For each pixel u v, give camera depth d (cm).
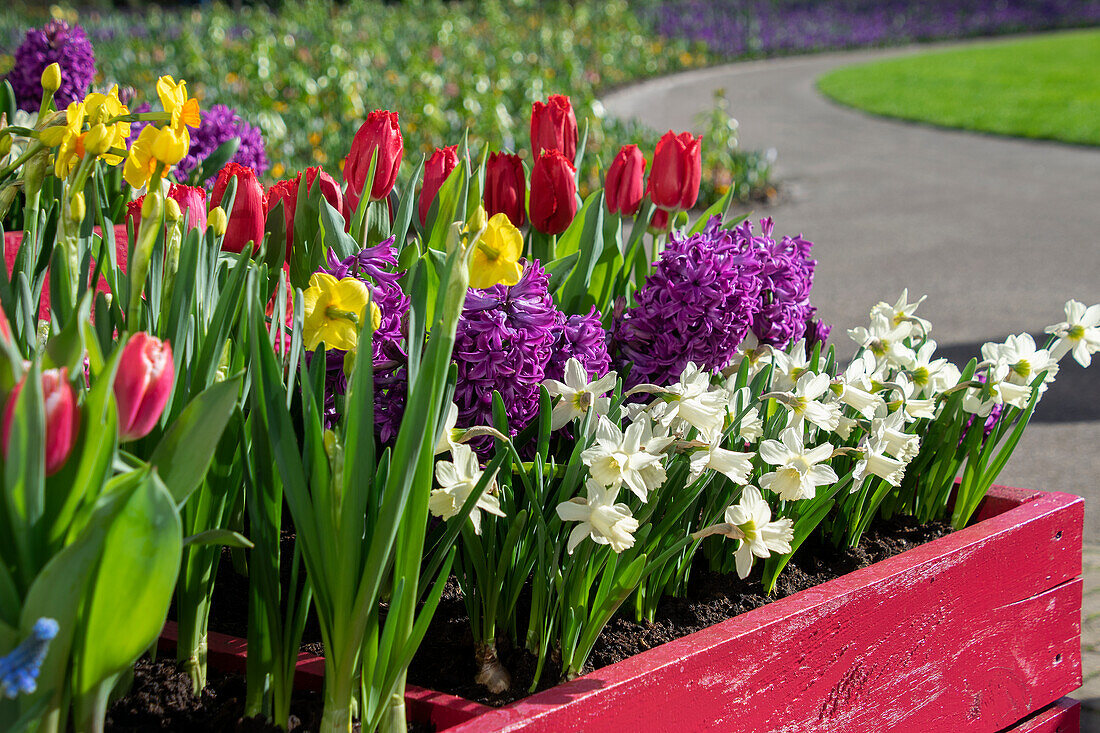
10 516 88
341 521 110
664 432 144
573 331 156
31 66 288
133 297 116
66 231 119
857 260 781
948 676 173
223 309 114
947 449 201
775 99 1777
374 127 170
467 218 183
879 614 160
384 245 144
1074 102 1731
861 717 160
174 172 271
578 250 190
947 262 774
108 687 98
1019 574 184
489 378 142
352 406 109
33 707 91
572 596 139
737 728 142
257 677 124
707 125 1023
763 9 3030
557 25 1864
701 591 172
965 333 592
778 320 190
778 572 171
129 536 88
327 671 117
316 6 1767
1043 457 421
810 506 167
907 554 170
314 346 122
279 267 164
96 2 2442
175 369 115
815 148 1333
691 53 2264
